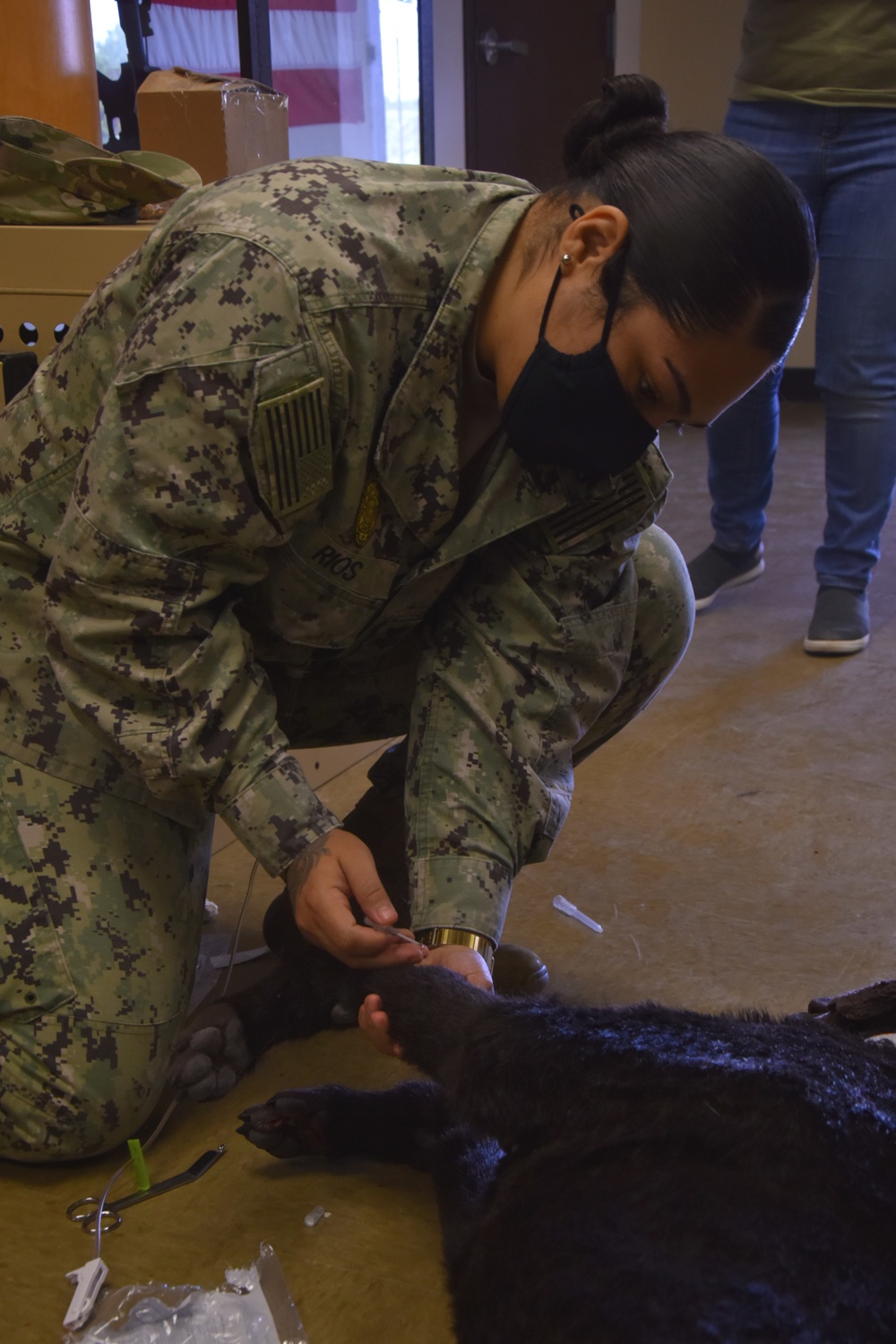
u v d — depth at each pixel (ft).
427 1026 4.06
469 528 4.62
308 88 16.75
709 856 7.13
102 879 4.73
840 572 10.27
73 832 4.74
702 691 9.56
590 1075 3.59
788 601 11.56
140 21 13.07
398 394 4.24
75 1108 4.58
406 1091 4.83
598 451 4.25
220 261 4.00
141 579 4.23
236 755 4.44
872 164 9.33
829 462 10.18
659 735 8.77
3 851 4.69
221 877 7.03
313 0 16.43
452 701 4.93
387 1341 3.99
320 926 4.37
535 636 4.93
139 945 4.74
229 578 4.40
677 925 6.42
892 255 9.35
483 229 4.20
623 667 5.24
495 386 4.45
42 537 4.73
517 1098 3.68
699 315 3.80
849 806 7.68
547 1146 3.62
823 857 7.08
